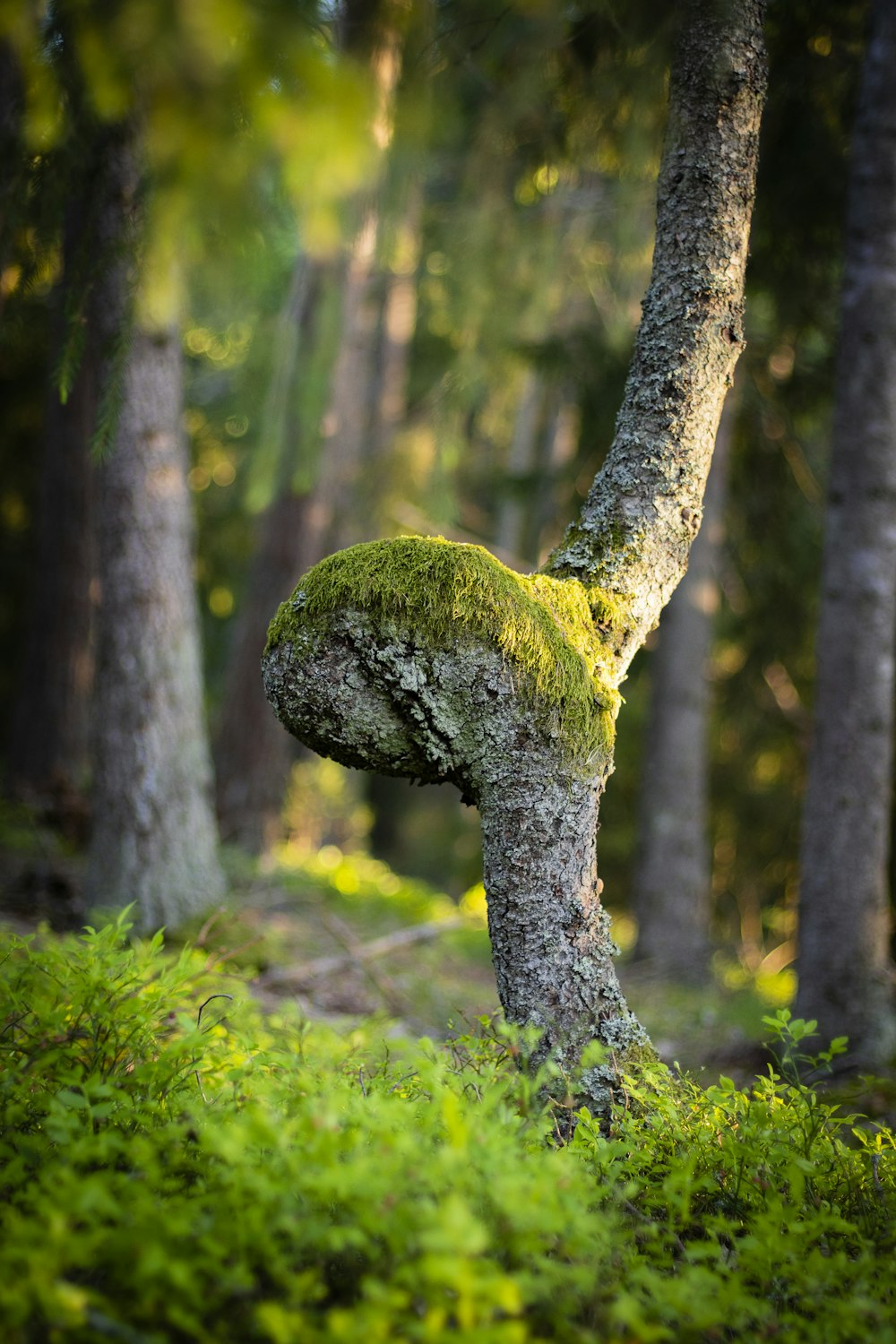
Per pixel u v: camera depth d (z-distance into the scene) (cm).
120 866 549
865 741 534
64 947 296
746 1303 176
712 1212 228
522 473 995
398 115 345
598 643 258
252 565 1022
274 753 1003
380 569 241
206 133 197
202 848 573
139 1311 161
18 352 997
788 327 773
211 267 380
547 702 242
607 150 565
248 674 999
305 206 205
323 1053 290
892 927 767
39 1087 229
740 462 920
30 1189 176
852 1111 366
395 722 246
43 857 688
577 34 421
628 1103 243
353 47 327
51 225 390
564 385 992
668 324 266
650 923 903
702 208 264
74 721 915
